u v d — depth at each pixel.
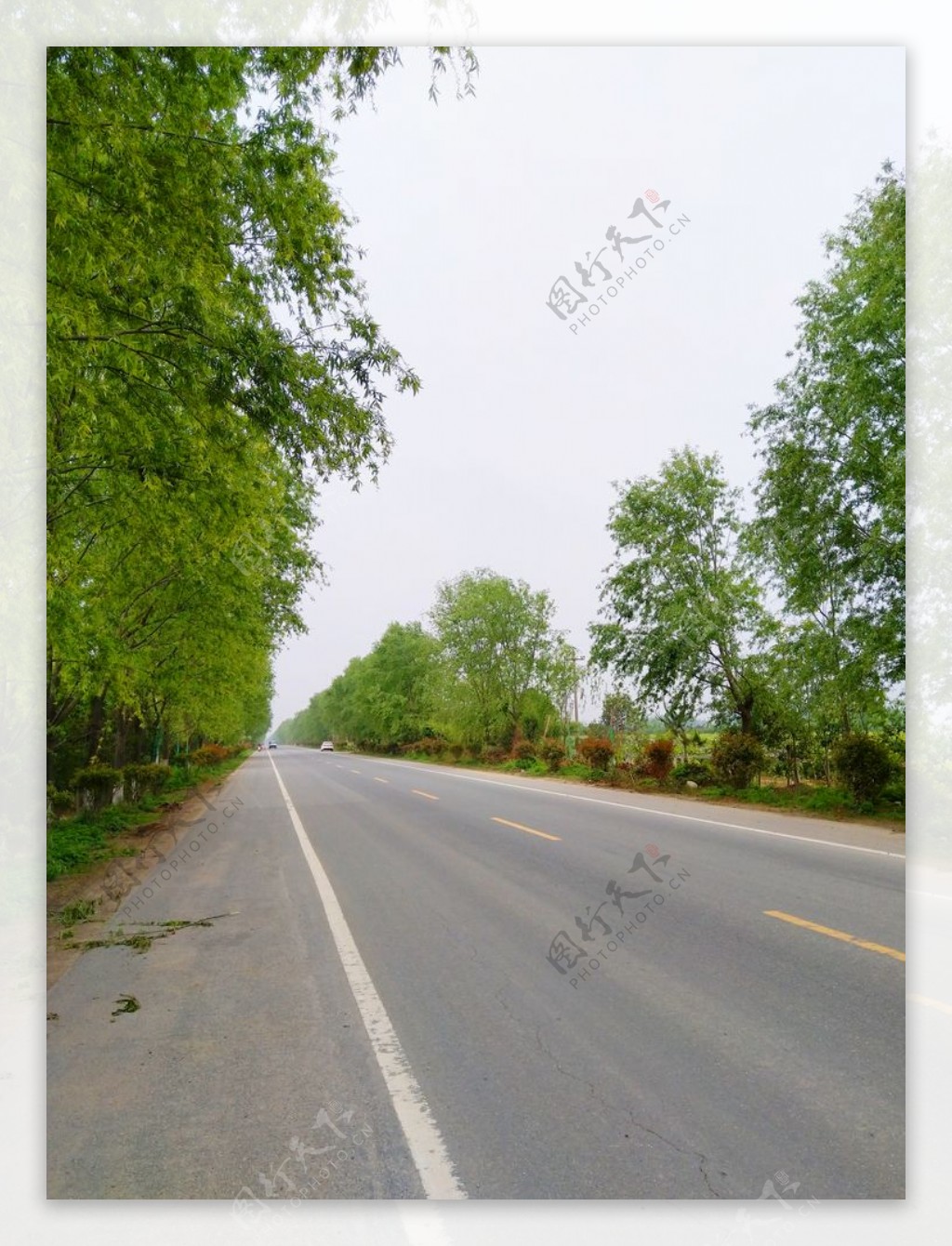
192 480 8.45
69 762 18.34
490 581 38.75
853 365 12.80
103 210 5.66
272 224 6.75
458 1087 3.71
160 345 6.92
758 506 15.23
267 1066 3.99
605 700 24.47
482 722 38.62
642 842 10.63
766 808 14.88
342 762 47.47
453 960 5.70
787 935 6.00
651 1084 3.70
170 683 18.20
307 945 6.20
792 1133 3.25
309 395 7.43
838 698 14.70
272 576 17.52
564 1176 2.98
